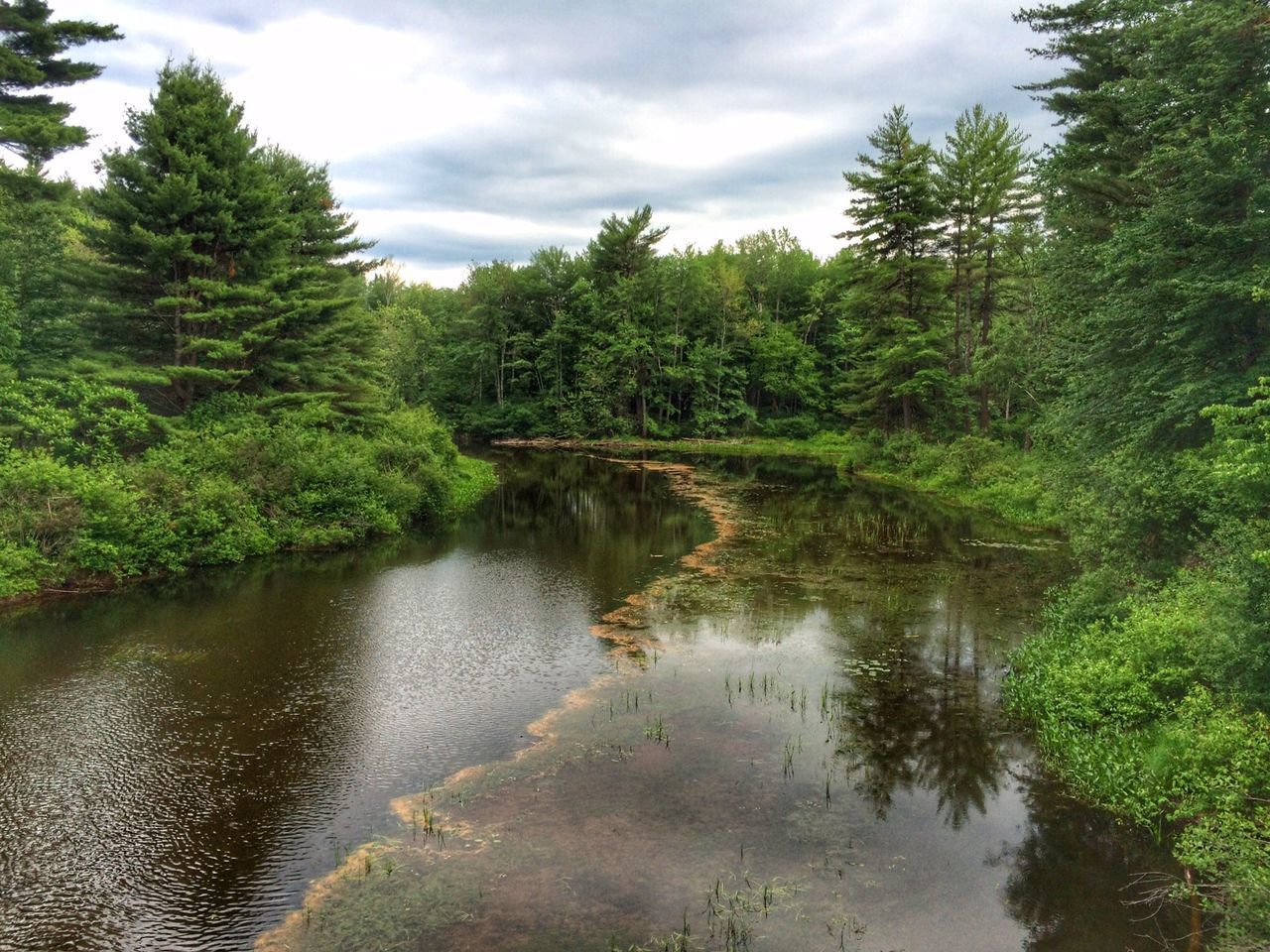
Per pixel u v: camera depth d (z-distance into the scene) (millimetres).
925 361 42750
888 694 12992
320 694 12758
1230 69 13773
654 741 11250
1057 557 22984
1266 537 8930
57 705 12109
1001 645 15414
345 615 16984
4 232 23500
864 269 42938
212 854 8484
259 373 28891
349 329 34781
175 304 24984
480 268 76688
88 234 24188
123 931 7270
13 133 25703
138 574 19281
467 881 8008
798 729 11672
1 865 8234
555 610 17703
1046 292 22609
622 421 69000
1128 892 7902
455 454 39375
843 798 9711
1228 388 13234
